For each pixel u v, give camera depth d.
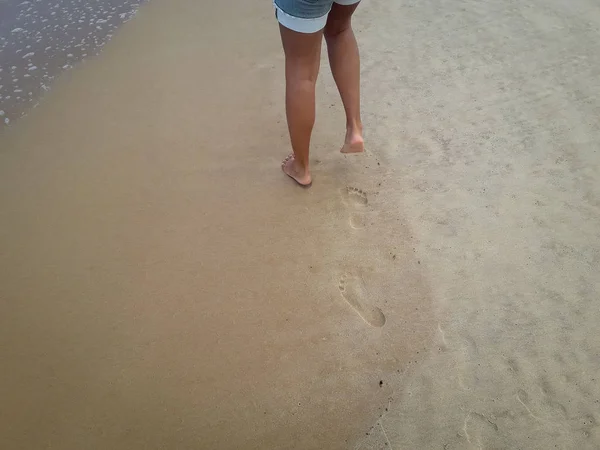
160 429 1.58
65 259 1.98
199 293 1.88
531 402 1.60
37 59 2.86
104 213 2.12
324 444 1.54
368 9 3.20
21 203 2.15
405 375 1.68
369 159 2.33
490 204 2.13
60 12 3.20
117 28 3.08
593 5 3.16
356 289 1.89
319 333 1.78
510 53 2.86
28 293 1.88
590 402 1.60
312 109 1.94
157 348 1.75
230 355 1.73
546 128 2.43
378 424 1.58
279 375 1.68
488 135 2.41
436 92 2.64
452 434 1.55
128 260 1.98
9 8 3.22
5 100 2.62
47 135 2.43
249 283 1.91
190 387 1.66
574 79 2.68
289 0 1.64
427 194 2.18
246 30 3.04
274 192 2.20
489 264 1.95
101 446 1.54
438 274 1.93
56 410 1.61
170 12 3.20
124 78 2.74
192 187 2.22
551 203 2.12
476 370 1.68
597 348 1.71
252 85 2.68
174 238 2.04
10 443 1.55
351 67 2.00
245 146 2.38
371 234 2.05
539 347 1.72
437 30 3.04
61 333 1.78
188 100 2.61
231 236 2.05
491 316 1.81
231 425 1.58
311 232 2.06
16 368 1.70
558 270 1.92
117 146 2.38
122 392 1.65
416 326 1.79
